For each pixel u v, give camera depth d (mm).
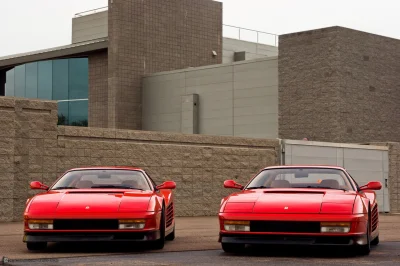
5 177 19656
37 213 11531
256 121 38219
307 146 28141
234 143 25891
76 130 21406
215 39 46750
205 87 40719
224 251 11930
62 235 11492
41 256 11156
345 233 10805
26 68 45875
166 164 23719
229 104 39594
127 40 42094
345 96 34969
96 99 42750
